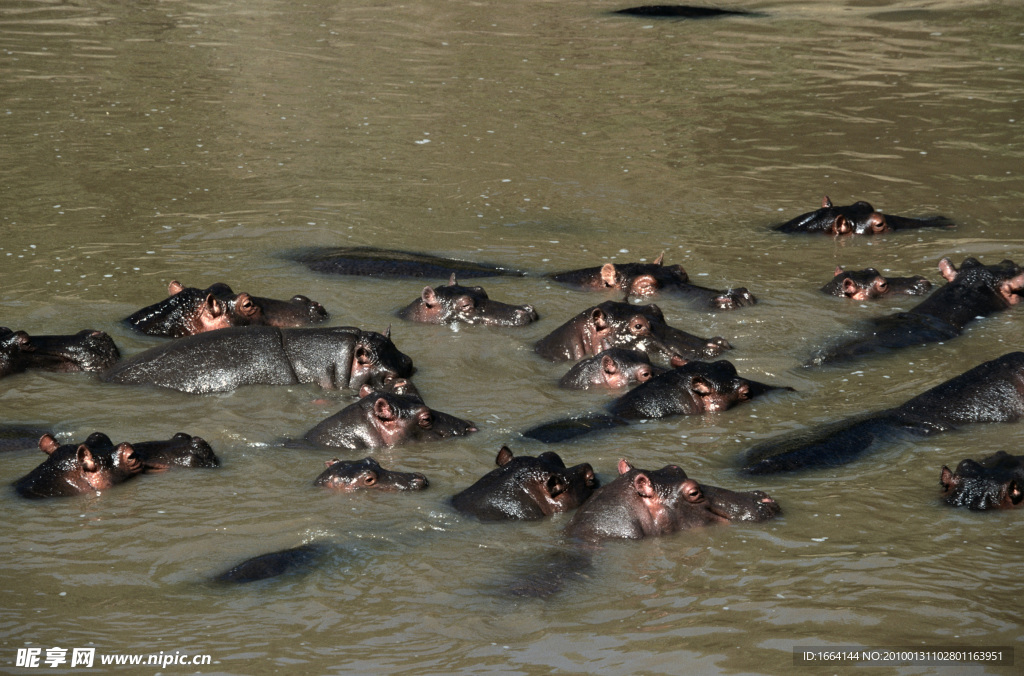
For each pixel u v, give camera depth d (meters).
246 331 39.38
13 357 38.78
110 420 35.09
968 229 56.25
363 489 30.00
